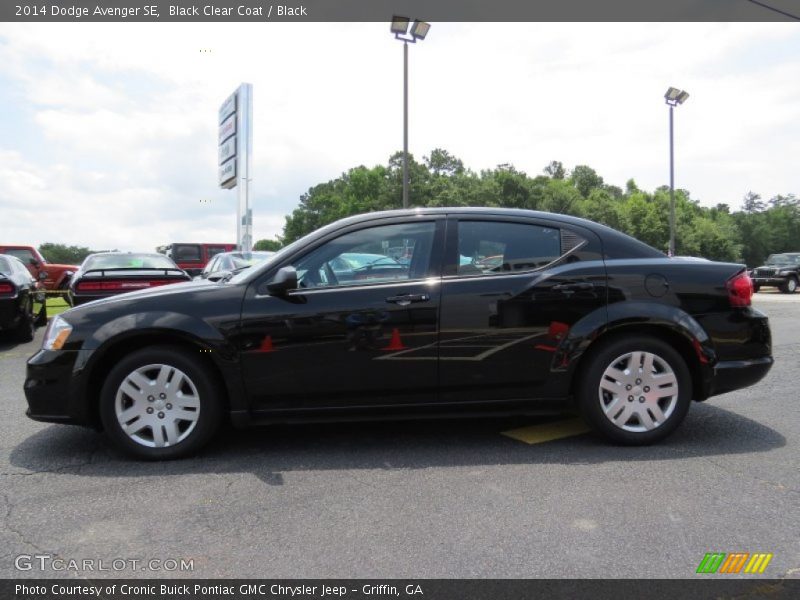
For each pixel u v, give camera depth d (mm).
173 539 2680
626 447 3902
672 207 30641
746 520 2811
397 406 3814
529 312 3812
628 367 3857
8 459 3762
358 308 3730
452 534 2701
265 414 3740
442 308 3773
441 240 3928
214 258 12969
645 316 3812
